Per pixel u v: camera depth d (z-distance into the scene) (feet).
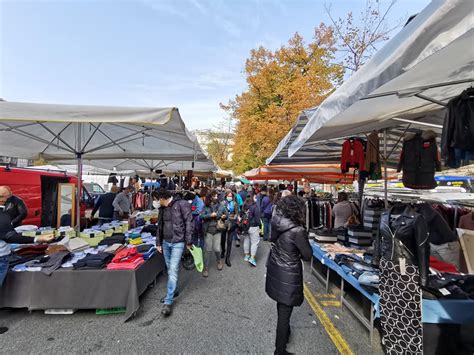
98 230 15.92
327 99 7.15
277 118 42.27
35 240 13.20
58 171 25.67
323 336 10.08
